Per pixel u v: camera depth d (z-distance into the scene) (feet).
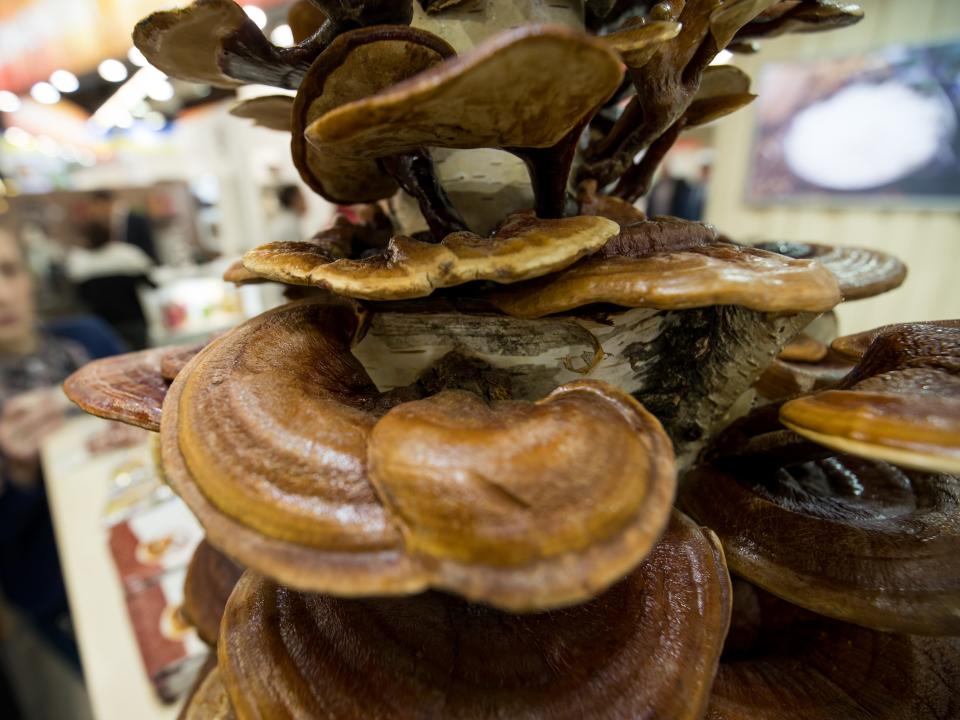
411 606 0.79
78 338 3.44
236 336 0.81
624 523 0.54
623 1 0.97
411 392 0.83
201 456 0.64
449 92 0.52
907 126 3.39
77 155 5.06
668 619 0.73
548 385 0.93
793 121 3.84
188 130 5.08
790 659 0.87
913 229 3.55
